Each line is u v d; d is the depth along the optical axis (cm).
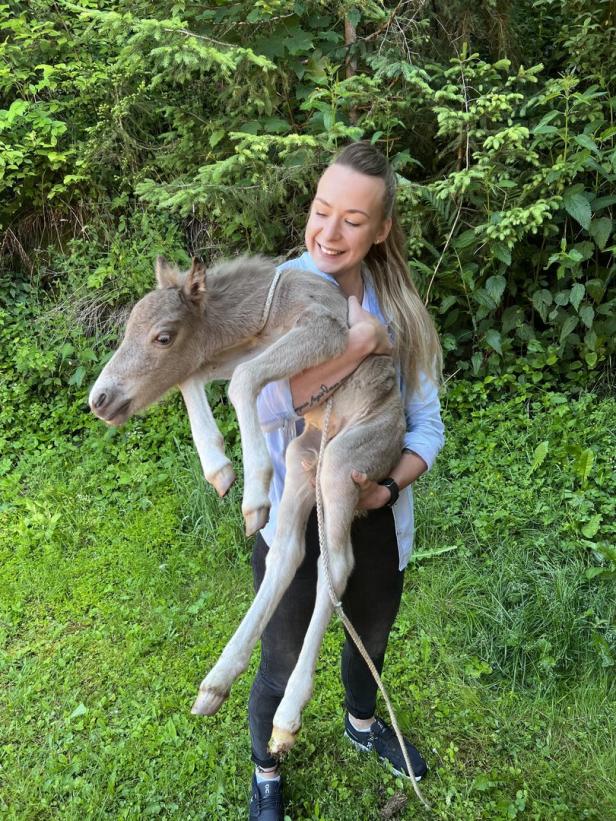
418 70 385
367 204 175
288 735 155
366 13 401
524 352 489
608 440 411
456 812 242
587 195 415
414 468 196
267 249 446
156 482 438
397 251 204
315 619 168
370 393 186
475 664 303
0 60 531
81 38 525
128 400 164
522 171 432
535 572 339
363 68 449
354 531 198
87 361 504
